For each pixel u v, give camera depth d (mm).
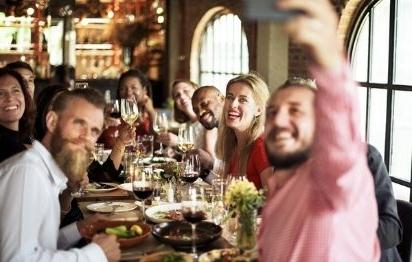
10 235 1915
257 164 2936
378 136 4918
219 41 8086
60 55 8688
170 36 9242
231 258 1992
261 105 3057
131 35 9500
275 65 6242
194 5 8555
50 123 2061
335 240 1447
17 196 1936
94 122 2059
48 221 2051
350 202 1394
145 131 5184
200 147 4461
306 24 1213
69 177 2090
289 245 1507
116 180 3670
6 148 3119
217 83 8242
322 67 1286
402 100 4574
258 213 2588
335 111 1320
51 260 1932
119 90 5281
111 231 2250
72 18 8703
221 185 2617
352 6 4969
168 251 2152
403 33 4539
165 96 9445
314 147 1394
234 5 7191
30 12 8453
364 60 5035
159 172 3453
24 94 3340
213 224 2340
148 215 2613
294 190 1508
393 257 2492
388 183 2463
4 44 8430
